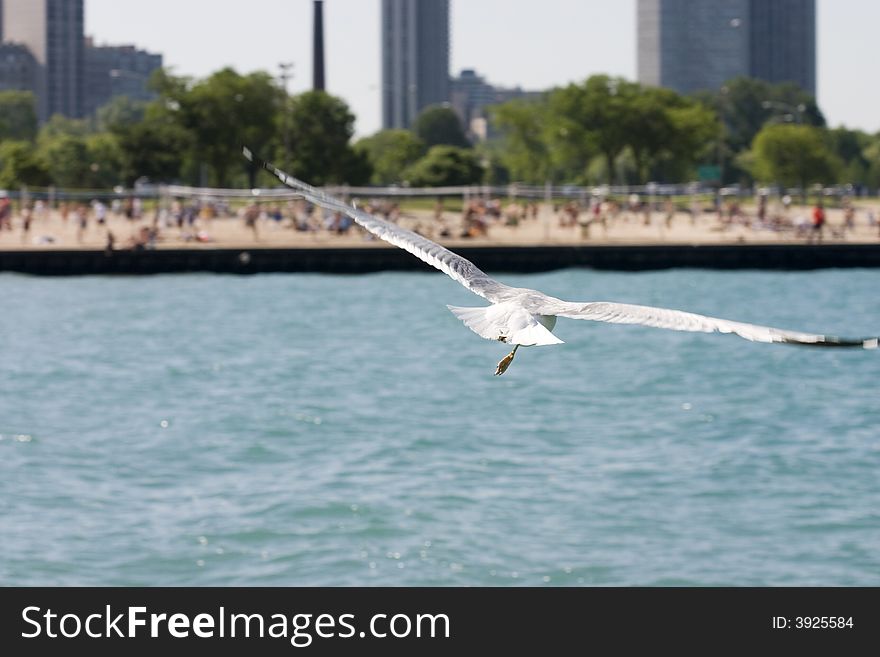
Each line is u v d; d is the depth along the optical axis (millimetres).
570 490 32406
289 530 29312
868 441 38094
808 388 49094
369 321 77062
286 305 85812
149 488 33219
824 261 109375
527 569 26906
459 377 53094
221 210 126938
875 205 172250
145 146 170500
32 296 90750
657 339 66062
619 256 107625
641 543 28375
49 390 50469
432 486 32781
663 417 42781
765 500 31391
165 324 75312
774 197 158500
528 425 41281
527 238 117625
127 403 46844
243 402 46594
